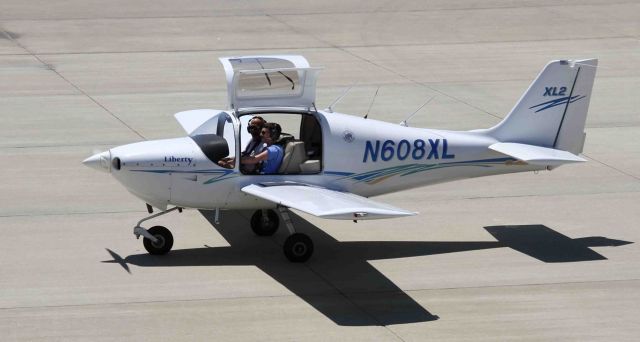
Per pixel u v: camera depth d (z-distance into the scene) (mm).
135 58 44812
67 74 41750
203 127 24438
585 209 26922
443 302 20266
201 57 45219
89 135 33156
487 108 37906
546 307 20078
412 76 42719
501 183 29375
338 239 24344
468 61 45625
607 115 37375
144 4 56875
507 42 49562
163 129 34031
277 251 23312
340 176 23375
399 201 27672
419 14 55562
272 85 23266
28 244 23250
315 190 22219
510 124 24656
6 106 36562
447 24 53250
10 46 46438
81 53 45531
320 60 44969
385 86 40906
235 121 22719
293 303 20047
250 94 23266
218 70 42969
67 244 23344
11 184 27875
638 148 33094
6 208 25828
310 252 22438
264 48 47094
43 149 31438
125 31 50156
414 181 24250
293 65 23453
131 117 35531
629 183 29312
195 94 38969
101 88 39625
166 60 44562
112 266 21953
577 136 25062
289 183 22797
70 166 29766
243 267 22125
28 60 43969
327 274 21812
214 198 22734
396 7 57375
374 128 23703
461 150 24203
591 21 54406
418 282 21406
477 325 19094
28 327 18578
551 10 56969
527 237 24594
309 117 23781
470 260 22875
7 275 21234
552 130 24828
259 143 23125
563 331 18859
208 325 18828
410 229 25234
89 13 54188
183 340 18109
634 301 20469
